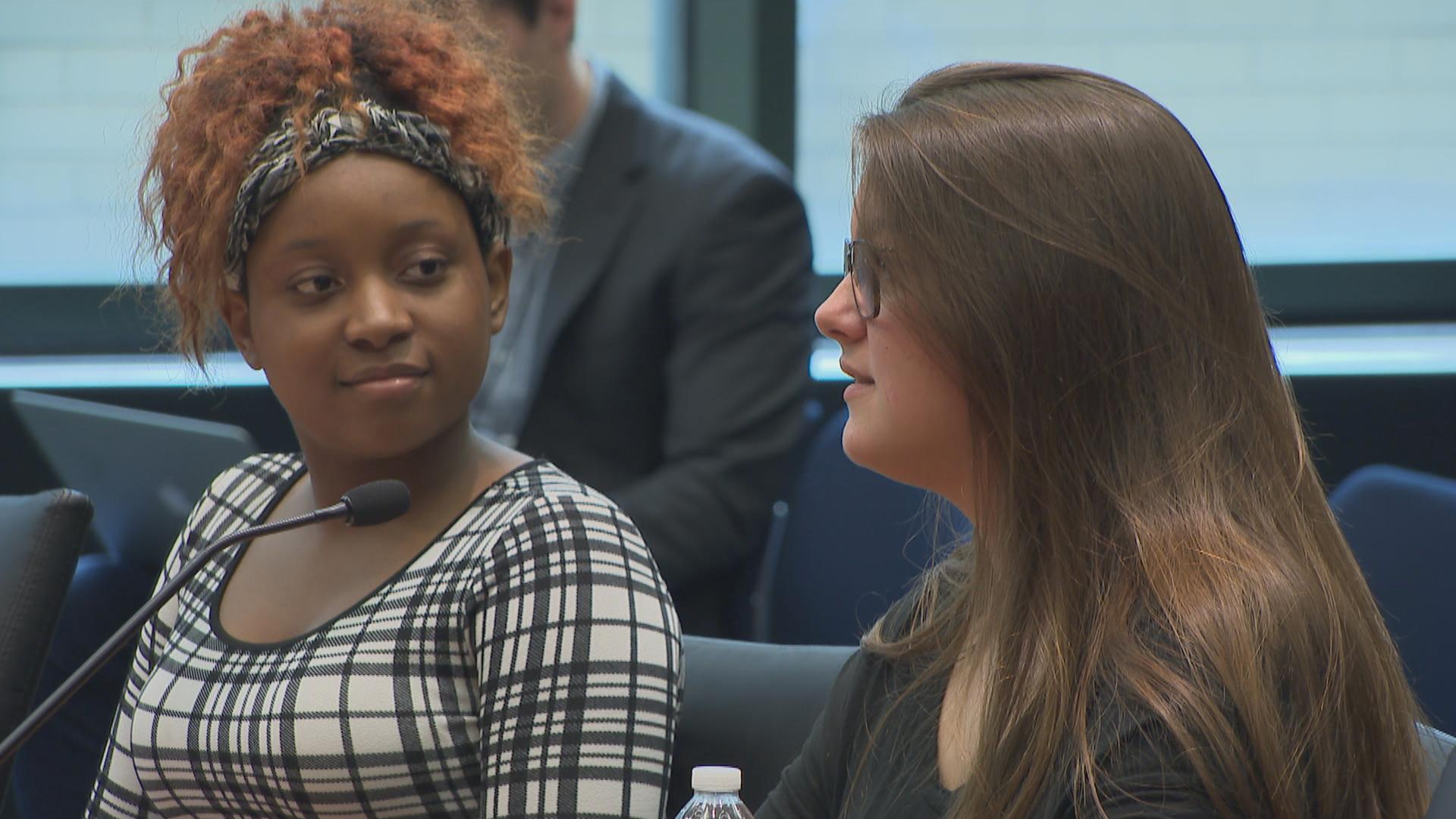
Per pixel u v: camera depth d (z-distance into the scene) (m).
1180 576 2.35
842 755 2.95
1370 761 2.38
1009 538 2.49
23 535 3.62
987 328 2.44
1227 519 2.39
